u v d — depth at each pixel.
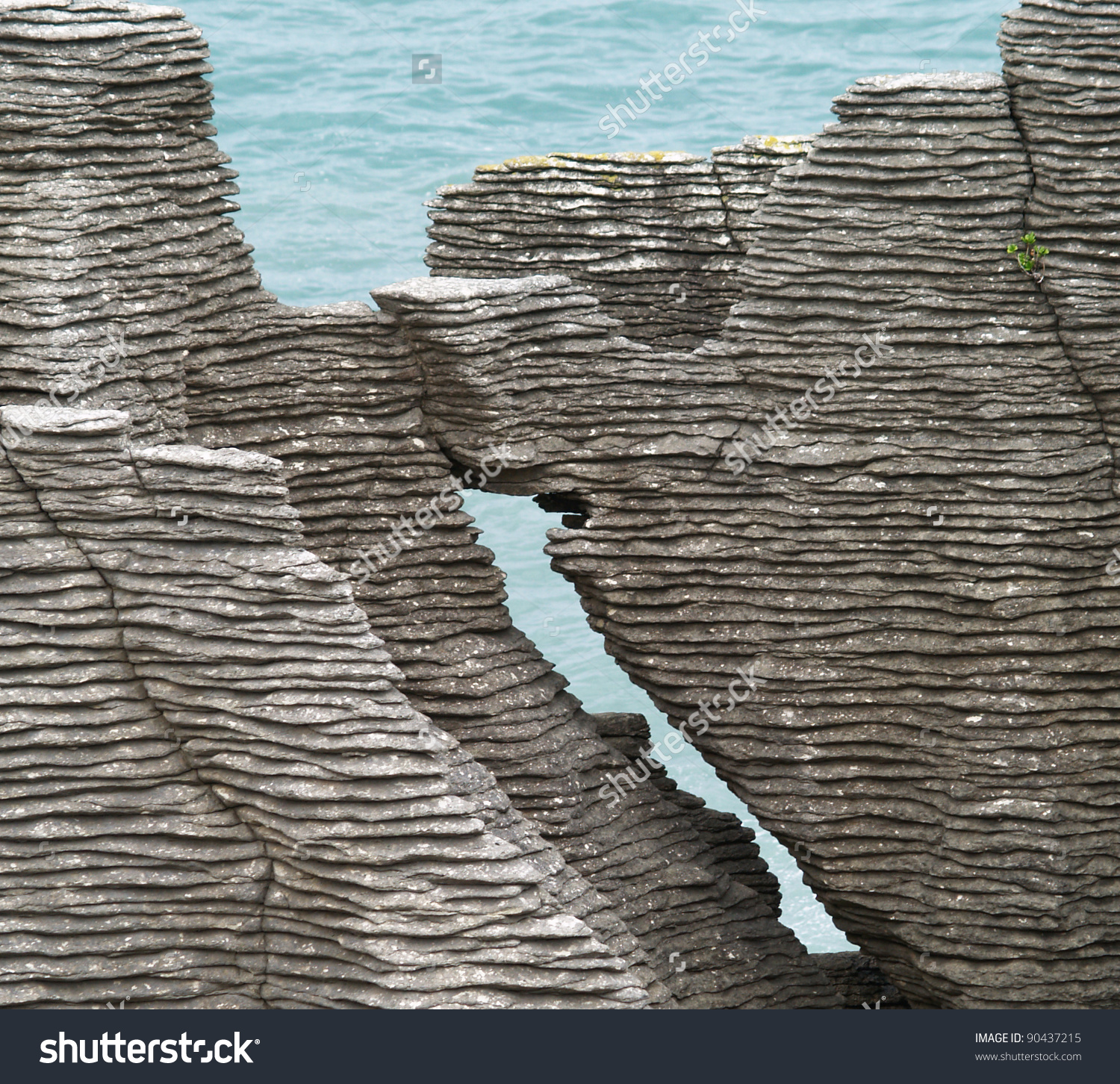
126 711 11.44
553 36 46.94
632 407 14.42
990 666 13.91
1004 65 13.73
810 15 46.81
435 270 16.36
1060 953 13.89
